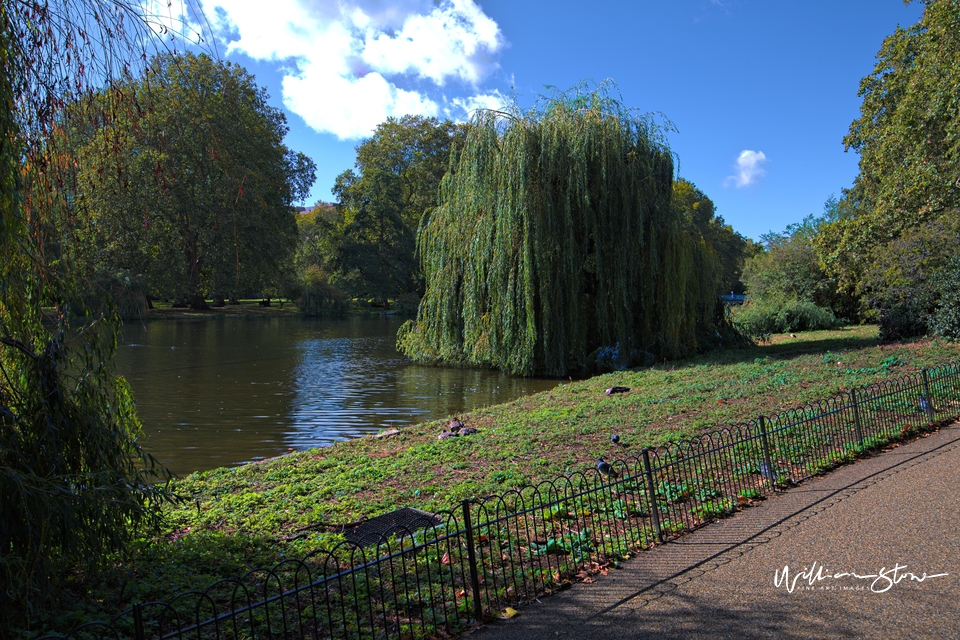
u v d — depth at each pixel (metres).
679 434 9.56
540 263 19.67
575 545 5.25
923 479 6.73
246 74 33.19
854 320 34.25
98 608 4.21
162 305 54.97
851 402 8.71
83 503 4.05
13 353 4.46
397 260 63.53
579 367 20.59
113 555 4.84
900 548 4.89
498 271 20.02
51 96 4.21
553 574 4.75
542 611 4.17
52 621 3.96
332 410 14.98
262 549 5.58
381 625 4.01
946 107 16.23
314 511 6.74
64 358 4.44
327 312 60.88
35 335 4.58
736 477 7.16
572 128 19.83
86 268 4.81
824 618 3.90
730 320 25.05
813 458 7.90
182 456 10.72
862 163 26.39
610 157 20.11
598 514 6.07
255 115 35.22
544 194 19.58
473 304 20.92
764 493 6.66
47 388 4.29
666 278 20.89
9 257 4.05
